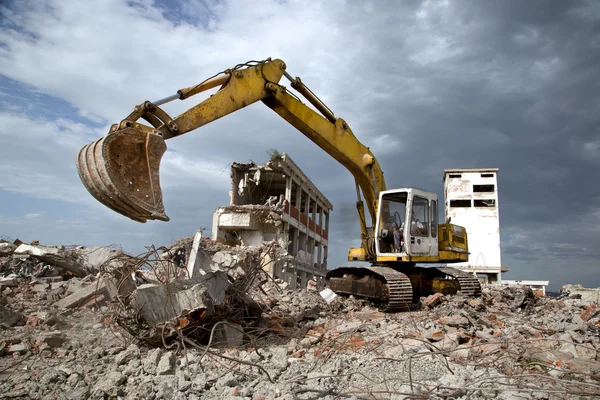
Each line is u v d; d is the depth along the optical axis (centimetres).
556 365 615
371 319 1008
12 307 1018
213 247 2023
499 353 676
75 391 521
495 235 3469
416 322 943
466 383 527
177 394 513
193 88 842
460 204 3634
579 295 1581
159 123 750
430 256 1259
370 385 548
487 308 1174
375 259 1341
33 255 1482
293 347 776
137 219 646
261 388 540
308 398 501
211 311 755
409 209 1222
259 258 1009
